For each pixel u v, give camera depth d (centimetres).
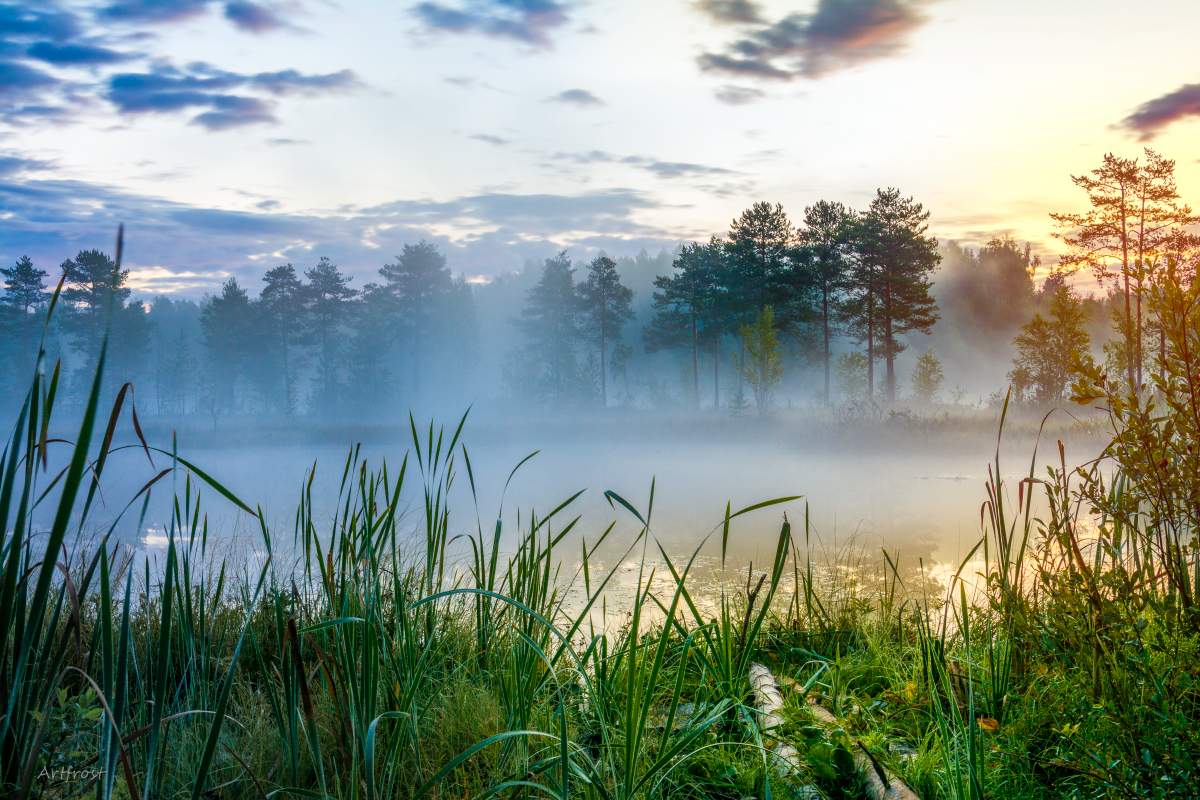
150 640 267
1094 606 246
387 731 236
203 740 238
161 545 714
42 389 158
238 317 6103
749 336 3475
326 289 5984
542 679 288
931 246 4238
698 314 4984
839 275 4425
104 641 166
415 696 265
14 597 163
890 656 351
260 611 353
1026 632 273
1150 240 3180
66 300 5325
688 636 237
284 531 852
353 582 281
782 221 4747
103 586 167
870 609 422
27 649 152
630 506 222
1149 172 3134
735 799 236
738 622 400
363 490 283
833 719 272
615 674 284
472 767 240
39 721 180
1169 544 243
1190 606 229
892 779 229
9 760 167
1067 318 2498
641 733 214
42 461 158
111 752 158
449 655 317
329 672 241
